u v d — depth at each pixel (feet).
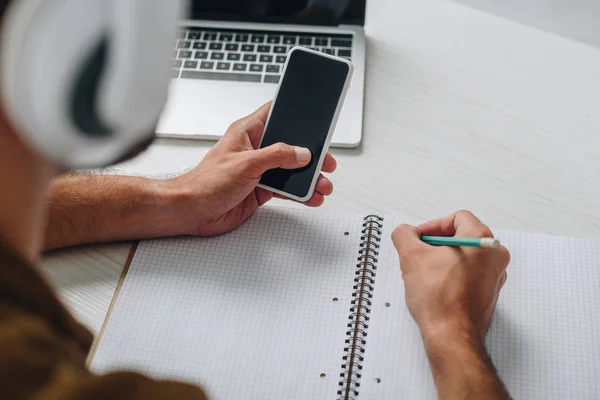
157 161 2.93
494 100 3.16
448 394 2.11
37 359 1.22
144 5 0.96
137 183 2.64
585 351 2.31
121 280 2.53
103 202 2.59
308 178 2.64
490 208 2.77
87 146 1.03
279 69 3.21
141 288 2.51
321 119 2.65
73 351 1.38
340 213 2.72
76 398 1.23
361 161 2.93
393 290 2.47
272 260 2.58
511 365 2.27
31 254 1.45
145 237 2.65
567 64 3.30
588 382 2.24
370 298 2.45
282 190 2.65
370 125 3.06
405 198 2.80
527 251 2.56
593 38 4.26
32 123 0.98
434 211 2.76
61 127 0.99
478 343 2.21
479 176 2.88
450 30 3.47
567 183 2.85
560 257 2.54
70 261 2.59
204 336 2.38
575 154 2.95
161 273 2.55
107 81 0.97
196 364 2.31
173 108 3.06
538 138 3.01
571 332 2.35
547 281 2.48
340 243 2.62
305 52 2.67
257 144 2.79
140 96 1.01
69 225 2.58
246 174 2.56
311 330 2.38
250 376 2.28
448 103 3.15
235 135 2.74
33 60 0.93
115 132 1.03
